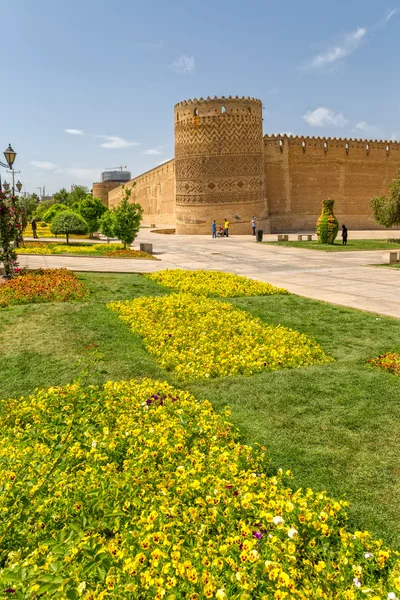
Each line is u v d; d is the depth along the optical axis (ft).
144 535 8.18
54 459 10.49
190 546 8.22
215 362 20.06
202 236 109.09
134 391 15.88
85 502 9.33
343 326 26.55
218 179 111.75
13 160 43.16
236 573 7.23
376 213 88.58
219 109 110.22
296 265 54.65
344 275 46.16
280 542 8.05
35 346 21.81
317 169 128.98
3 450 11.73
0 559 8.03
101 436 12.26
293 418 14.55
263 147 117.50
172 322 25.86
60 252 66.33
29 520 8.79
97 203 103.91
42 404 14.30
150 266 53.16
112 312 29.22
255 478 10.19
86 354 20.84
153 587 7.00
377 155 134.62
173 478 10.59
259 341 23.34
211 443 12.34
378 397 16.01
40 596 6.63
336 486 10.98
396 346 22.53
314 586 7.44
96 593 6.88
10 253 40.60
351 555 8.22
